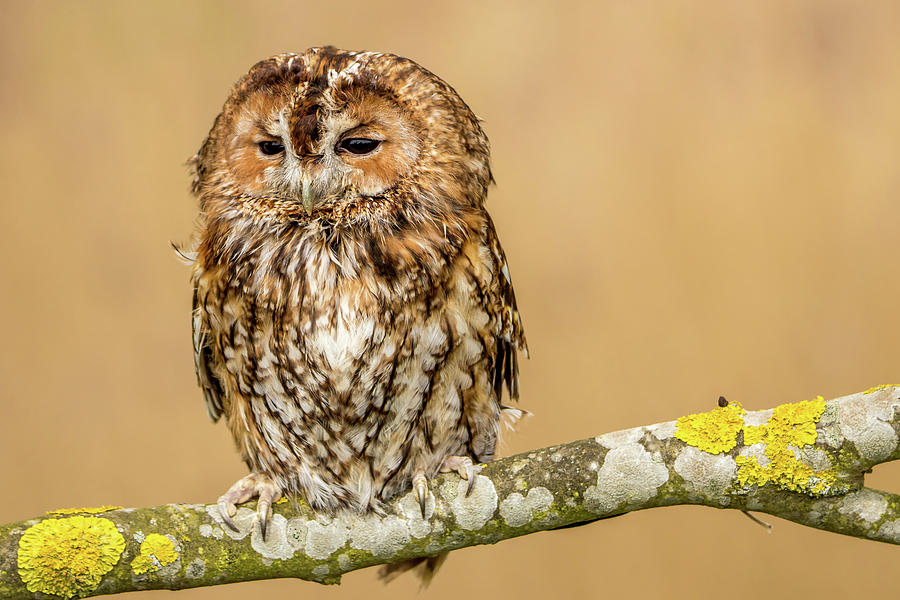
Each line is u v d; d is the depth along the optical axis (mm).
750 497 6570
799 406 6570
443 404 6691
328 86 6664
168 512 6605
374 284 6664
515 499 6605
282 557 6613
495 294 6699
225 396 6750
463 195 6688
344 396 6672
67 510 6598
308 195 6652
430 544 6621
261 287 6672
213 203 6699
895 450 6547
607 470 6590
